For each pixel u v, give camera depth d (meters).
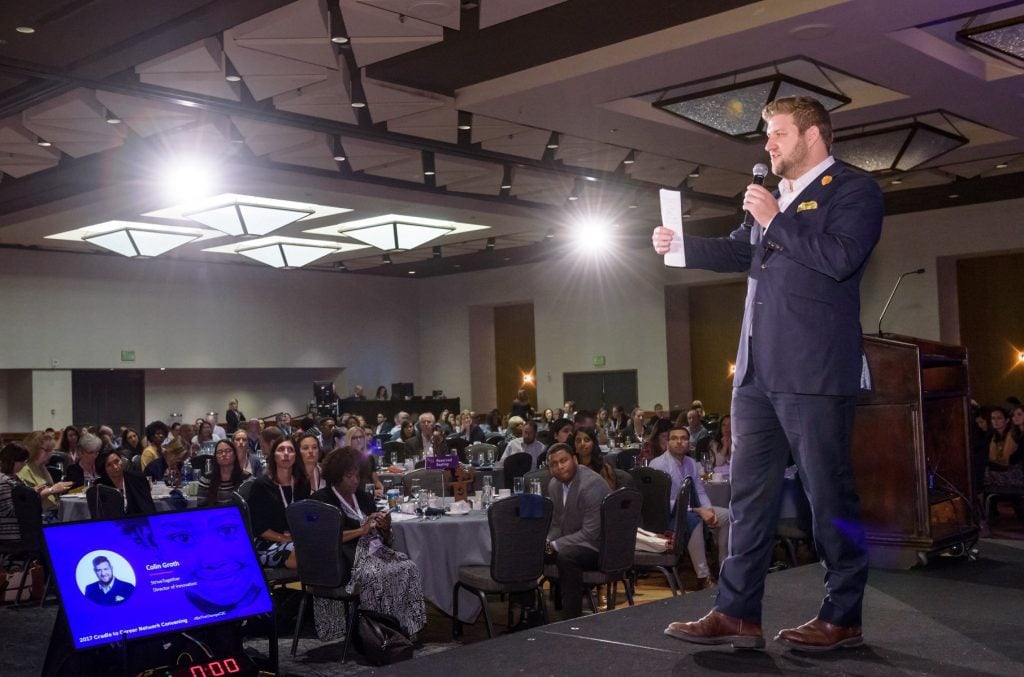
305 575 5.91
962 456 4.33
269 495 6.57
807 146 2.47
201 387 20.78
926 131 10.23
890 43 7.79
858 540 2.42
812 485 2.41
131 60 7.89
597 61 8.28
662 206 2.59
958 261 16.88
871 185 2.39
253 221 13.63
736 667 2.25
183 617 3.08
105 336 18.44
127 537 3.09
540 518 5.75
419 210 14.10
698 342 20.39
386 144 11.04
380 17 7.13
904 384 3.88
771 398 2.46
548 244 18.83
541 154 11.61
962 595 3.05
